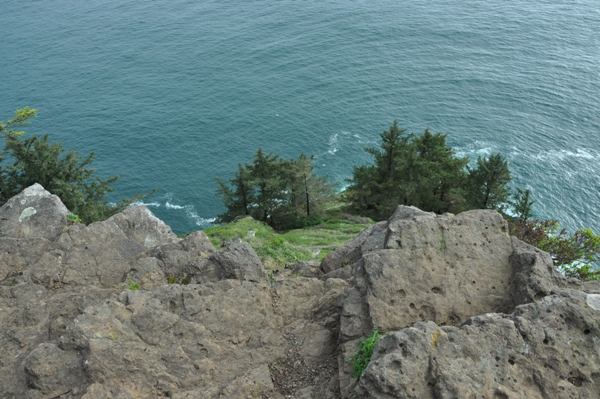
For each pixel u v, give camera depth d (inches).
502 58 4889.3
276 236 1334.9
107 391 424.8
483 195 1786.4
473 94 4124.0
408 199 1820.9
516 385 385.4
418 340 400.5
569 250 900.0
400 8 6707.7
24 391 460.8
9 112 4035.4
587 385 394.3
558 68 4569.4
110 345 464.4
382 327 476.1
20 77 4753.9
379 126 3683.6
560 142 3380.9
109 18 6668.3
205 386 463.8
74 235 707.4
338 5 6889.8
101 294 572.4
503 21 6003.9
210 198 3019.2
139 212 864.9
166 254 662.5
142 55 5310.0
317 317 562.3
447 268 526.0
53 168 1347.2
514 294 501.7
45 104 4178.2
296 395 457.1
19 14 6924.2
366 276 524.1
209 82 4584.2
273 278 743.1
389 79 4485.7
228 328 521.7
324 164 3297.2
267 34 5851.4
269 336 527.5
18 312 562.3
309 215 1920.5
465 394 367.9
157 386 452.4
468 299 504.1
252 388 454.6
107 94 4370.1
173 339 493.7
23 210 804.6
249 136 3634.4
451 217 577.0
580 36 5374.0
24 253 677.3
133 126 3799.2
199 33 5979.3
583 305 434.6
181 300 533.3
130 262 679.7
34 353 457.7
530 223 962.7
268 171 1833.2
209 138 3627.0
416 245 542.9
